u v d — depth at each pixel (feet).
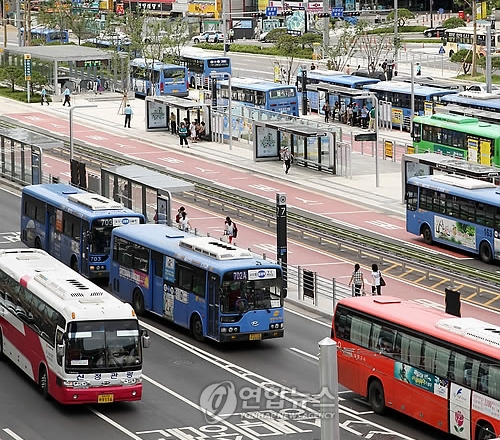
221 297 220.84
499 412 164.35
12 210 358.64
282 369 211.61
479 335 171.42
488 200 301.22
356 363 194.08
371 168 435.53
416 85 538.88
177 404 192.13
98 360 185.57
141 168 337.52
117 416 186.39
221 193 380.17
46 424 182.19
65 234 281.95
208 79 629.51
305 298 263.49
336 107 542.16
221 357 219.61
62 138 495.41
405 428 182.39
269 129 444.14
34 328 199.41
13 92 631.97
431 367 177.47
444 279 281.74
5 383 204.33
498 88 573.74
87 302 190.49
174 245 241.76
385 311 190.49
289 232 332.19
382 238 328.70
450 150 423.23
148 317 248.93
